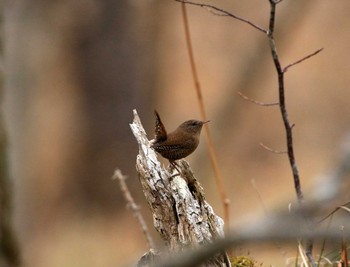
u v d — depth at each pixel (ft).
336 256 15.66
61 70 62.39
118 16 59.93
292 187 52.37
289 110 70.18
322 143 64.44
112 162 58.90
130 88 59.98
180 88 73.41
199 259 6.01
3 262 30.07
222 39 74.79
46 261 41.29
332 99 71.77
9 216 30.37
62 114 63.87
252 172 58.75
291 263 16.60
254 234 5.83
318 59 75.15
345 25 75.31
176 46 72.49
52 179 59.88
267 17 67.26
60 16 60.95
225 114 59.36
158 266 6.12
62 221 52.29
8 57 57.11
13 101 58.65
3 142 30.66
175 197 14.51
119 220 51.24
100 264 39.83
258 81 59.41
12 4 59.52
